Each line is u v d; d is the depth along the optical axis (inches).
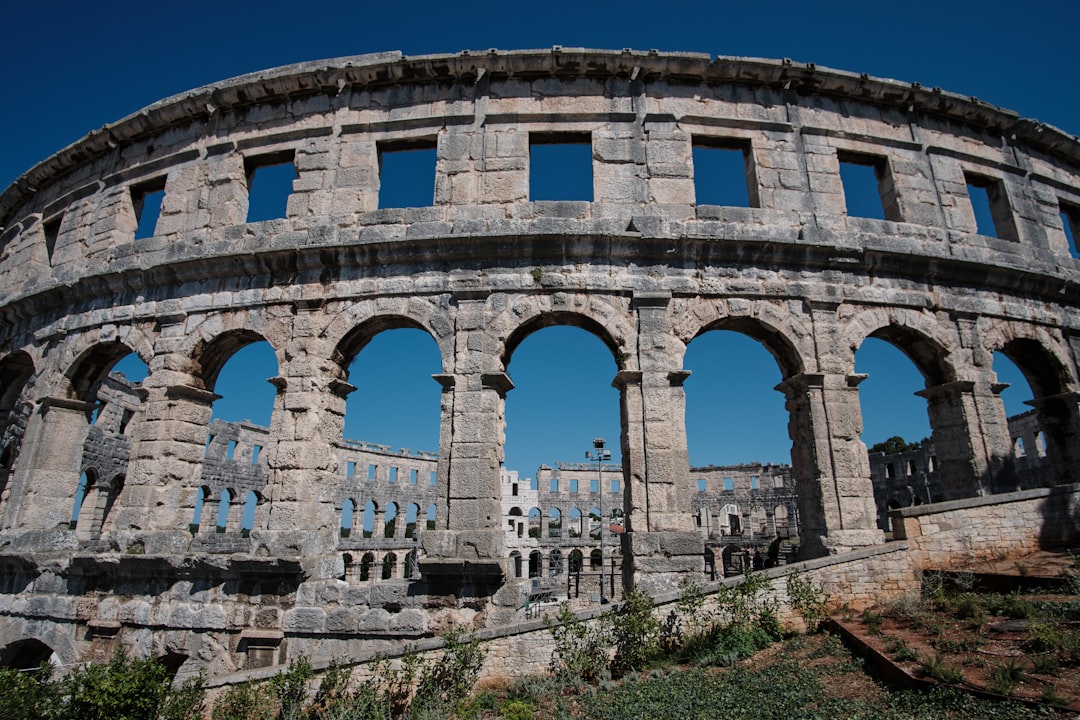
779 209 807.7
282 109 876.6
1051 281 863.7
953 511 670.5
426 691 509.7
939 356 809.5
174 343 773.3
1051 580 524.1
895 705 364.5
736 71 848.3
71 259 933.8
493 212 772.0
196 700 485.1
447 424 688.4
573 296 730.8
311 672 514.9
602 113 816.3
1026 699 331.6
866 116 895.1
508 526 3189.0
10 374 1000.2
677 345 723.4
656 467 676.1
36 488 800.3
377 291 745.0
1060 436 883.4
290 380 722.8
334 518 711.1
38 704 447.2
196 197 860.0
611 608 566.6
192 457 761.0
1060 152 1019.3
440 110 835.4
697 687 451.5
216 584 658.8
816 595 579.8
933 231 850.1
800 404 749.3
